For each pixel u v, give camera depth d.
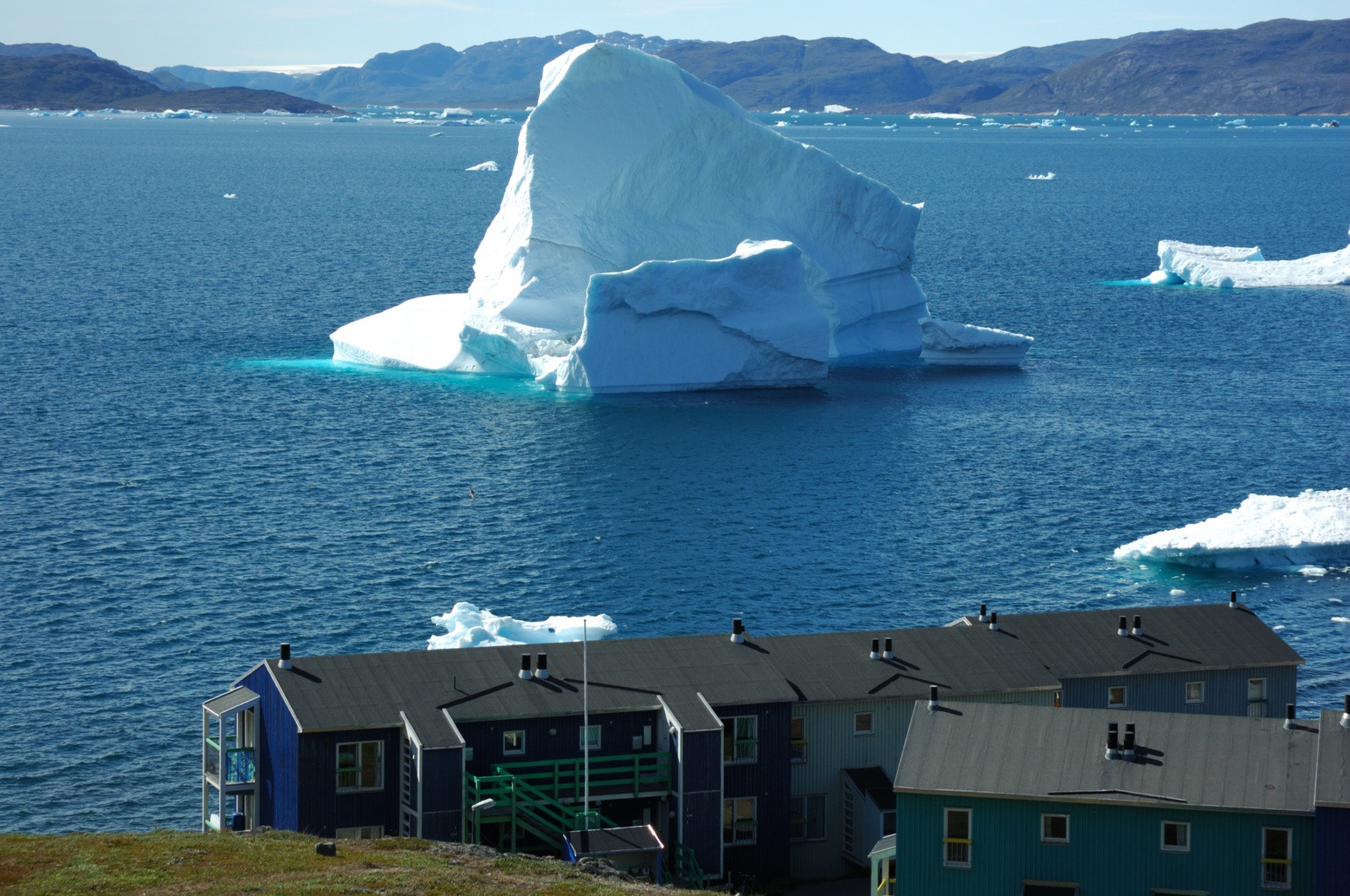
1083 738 70.69
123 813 86.88
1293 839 65.56
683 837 77.00
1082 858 67.44
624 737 78.44
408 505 148.75
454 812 74.19
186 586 124.69
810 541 139.00
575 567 130.75
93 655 109.81
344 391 198.62
